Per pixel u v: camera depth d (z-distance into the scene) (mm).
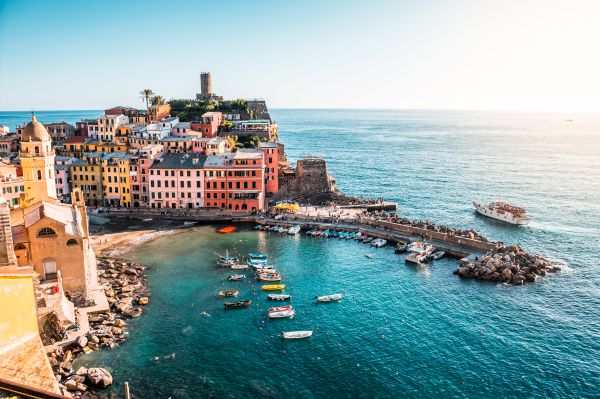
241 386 69125
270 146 184250
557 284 106750
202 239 140375
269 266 116688
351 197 189250
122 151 190000
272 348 79500
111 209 163250
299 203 181875
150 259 122062
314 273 113625
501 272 110062
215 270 114562
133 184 167375
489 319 90000
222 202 166375
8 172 138000
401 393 67875
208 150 182125
